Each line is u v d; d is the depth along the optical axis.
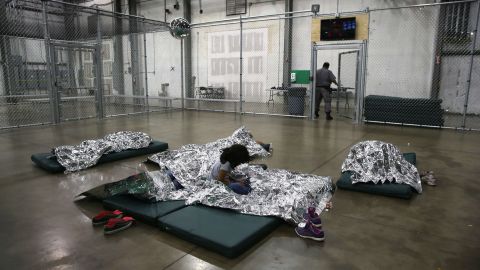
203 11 13.38
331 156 5.23
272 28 12.02
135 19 9.90
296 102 9.70
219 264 2.35
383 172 3.81
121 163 4.89
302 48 11.65
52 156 4.71
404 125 7.95
